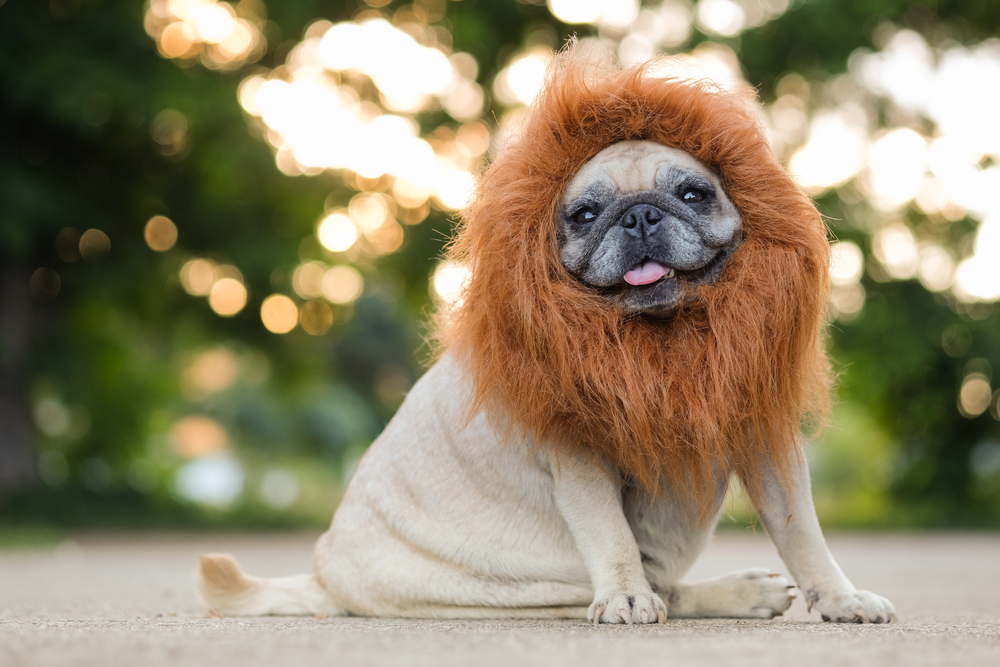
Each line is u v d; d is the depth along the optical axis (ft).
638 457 9.96
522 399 10.04
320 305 51.70
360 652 7.02
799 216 10.30
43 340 48.85
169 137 43.80
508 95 46.68
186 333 53.88
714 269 10.40
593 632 8.66
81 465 61.72
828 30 43.47
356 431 133.90
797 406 10.18
